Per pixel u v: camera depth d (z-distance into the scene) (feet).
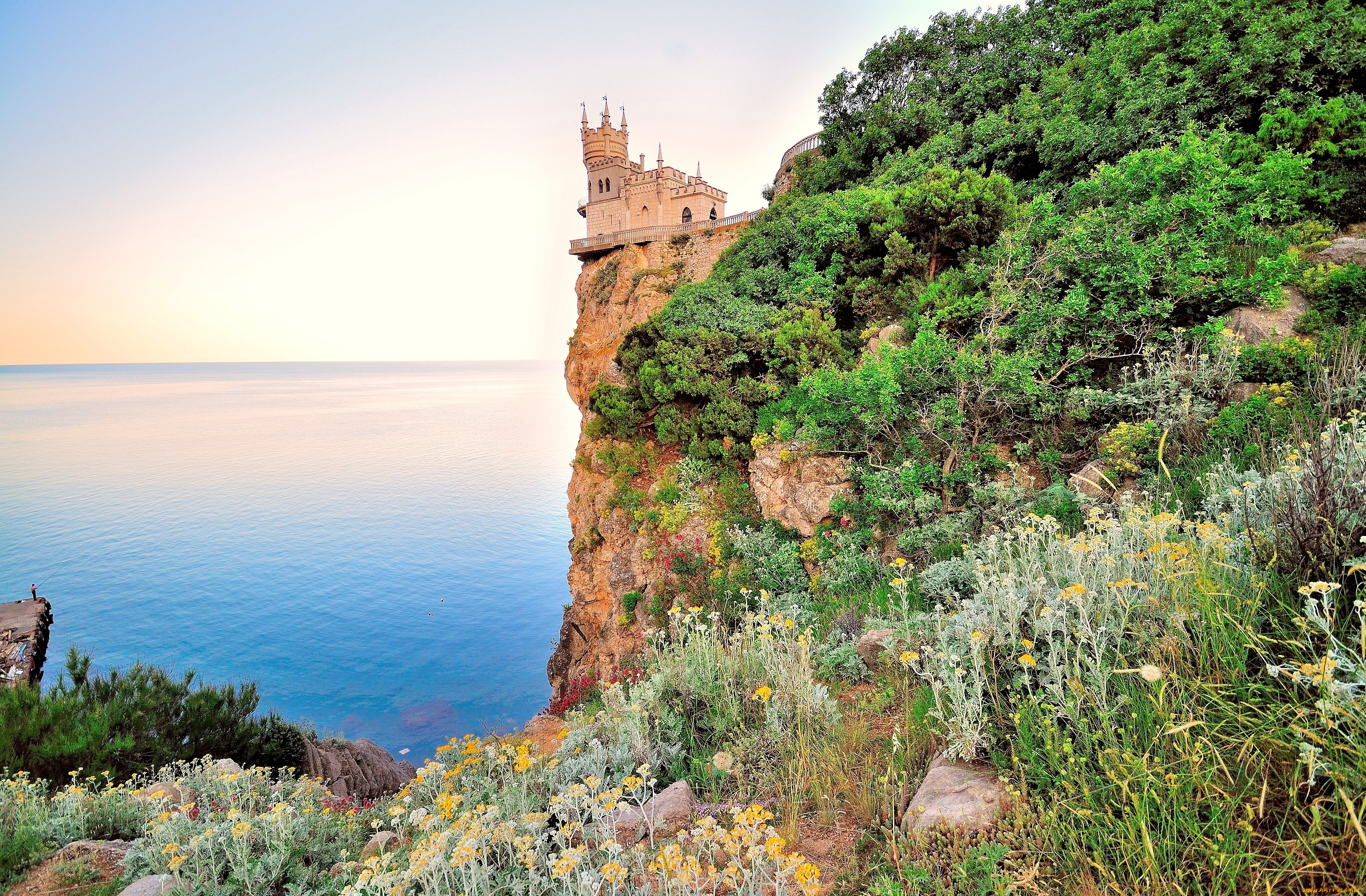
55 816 22.52
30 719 31.68
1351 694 9.01
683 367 59.26
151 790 24.20
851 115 94.17
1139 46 59.52
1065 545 18.17
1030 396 37.32
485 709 149.69
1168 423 30.86
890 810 12.97
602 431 69.97
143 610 210.59
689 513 56.24
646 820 14.35
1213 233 36.78
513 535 286.87
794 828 13.42
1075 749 11.76
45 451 503.20
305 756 47.16
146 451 495.00
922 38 90.94
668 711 19.97
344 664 173.06
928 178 57.00
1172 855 9.18
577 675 68.85
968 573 24.99
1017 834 10.98
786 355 53.72
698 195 156.56
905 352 40.47
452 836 14.14
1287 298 34.17
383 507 323.98
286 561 254.68
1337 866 8.20
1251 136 44.88
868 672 21.11
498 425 617.21
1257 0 51.49
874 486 39.81
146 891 16.63
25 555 263.29
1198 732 10.79
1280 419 27.17
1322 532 12.64
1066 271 40.88
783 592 42.39
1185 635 12.15
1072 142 57.77
